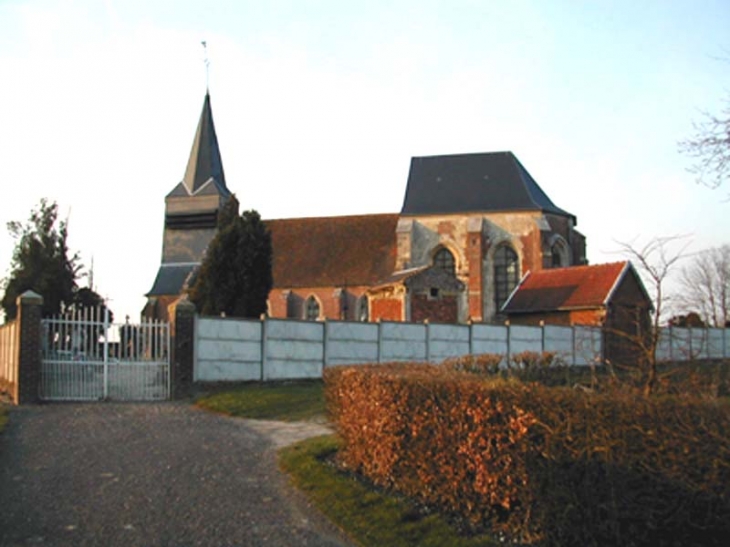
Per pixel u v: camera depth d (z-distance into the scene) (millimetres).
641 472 7422
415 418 9836
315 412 17781
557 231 54625
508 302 41688
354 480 10812
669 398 7645
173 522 9094
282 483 10977
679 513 7312
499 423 8484
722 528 7234
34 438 14008
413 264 54531
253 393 20609
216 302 35531
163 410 18406
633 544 7508
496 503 8594
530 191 55250
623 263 38531
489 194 55219
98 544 8273
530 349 31922
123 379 20609
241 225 36406
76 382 20062
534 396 8148
